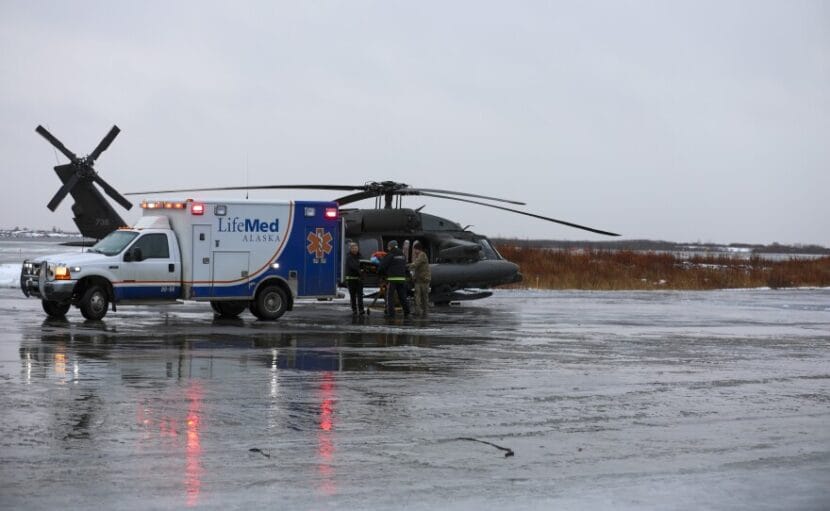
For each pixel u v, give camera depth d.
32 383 11.69
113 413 9.90
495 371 13.90
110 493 6.93
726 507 6.95
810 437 9.56
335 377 12.92
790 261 57.06
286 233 21.95
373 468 7.88
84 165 36.09
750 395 12.22
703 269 49.41
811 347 18.45
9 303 24.86
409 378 12.99
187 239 20.94
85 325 19.44
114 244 20.86
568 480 7.64
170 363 13.85
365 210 28.38
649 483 7.60
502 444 8.92
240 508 6.62
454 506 6.82
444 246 28.20
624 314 26.56
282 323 21.34
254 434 9.07
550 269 43.88
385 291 26.39
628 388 12.55
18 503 6.62
